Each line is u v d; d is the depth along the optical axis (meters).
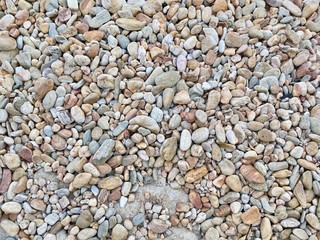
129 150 0.49
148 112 0.50
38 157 0.49
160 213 0.49
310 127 0.50
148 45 0.53
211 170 0.49
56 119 0.49
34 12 0.54
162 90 0.50
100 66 0.51
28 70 0.51
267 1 0.56
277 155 0.49
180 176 0.49
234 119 0.50
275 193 0.48
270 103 0.51
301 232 0.48
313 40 0.55
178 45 0.53
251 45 0.54
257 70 0.52
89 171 0.48
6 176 0.48
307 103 0.51
